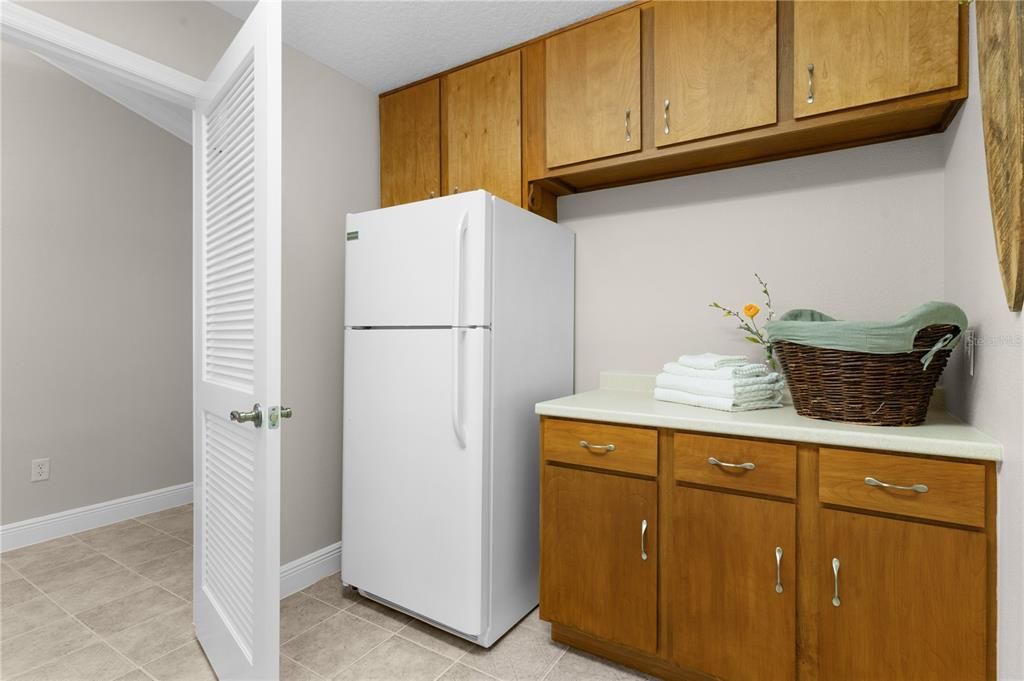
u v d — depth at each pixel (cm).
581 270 240
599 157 202
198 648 180
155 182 332
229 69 151
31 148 278
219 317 164
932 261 173
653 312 223
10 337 268
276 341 131
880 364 136
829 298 189
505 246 191
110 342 308
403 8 198
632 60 195
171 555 259
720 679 149
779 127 169
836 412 145
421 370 191
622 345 230
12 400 268
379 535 202
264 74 129
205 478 176
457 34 215
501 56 226
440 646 183
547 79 214
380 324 204
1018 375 101
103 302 305
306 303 228
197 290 180
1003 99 100
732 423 146
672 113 185
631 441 163
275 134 129
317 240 233
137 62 183
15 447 269
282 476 219
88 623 196
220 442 162
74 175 294
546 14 202
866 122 162
